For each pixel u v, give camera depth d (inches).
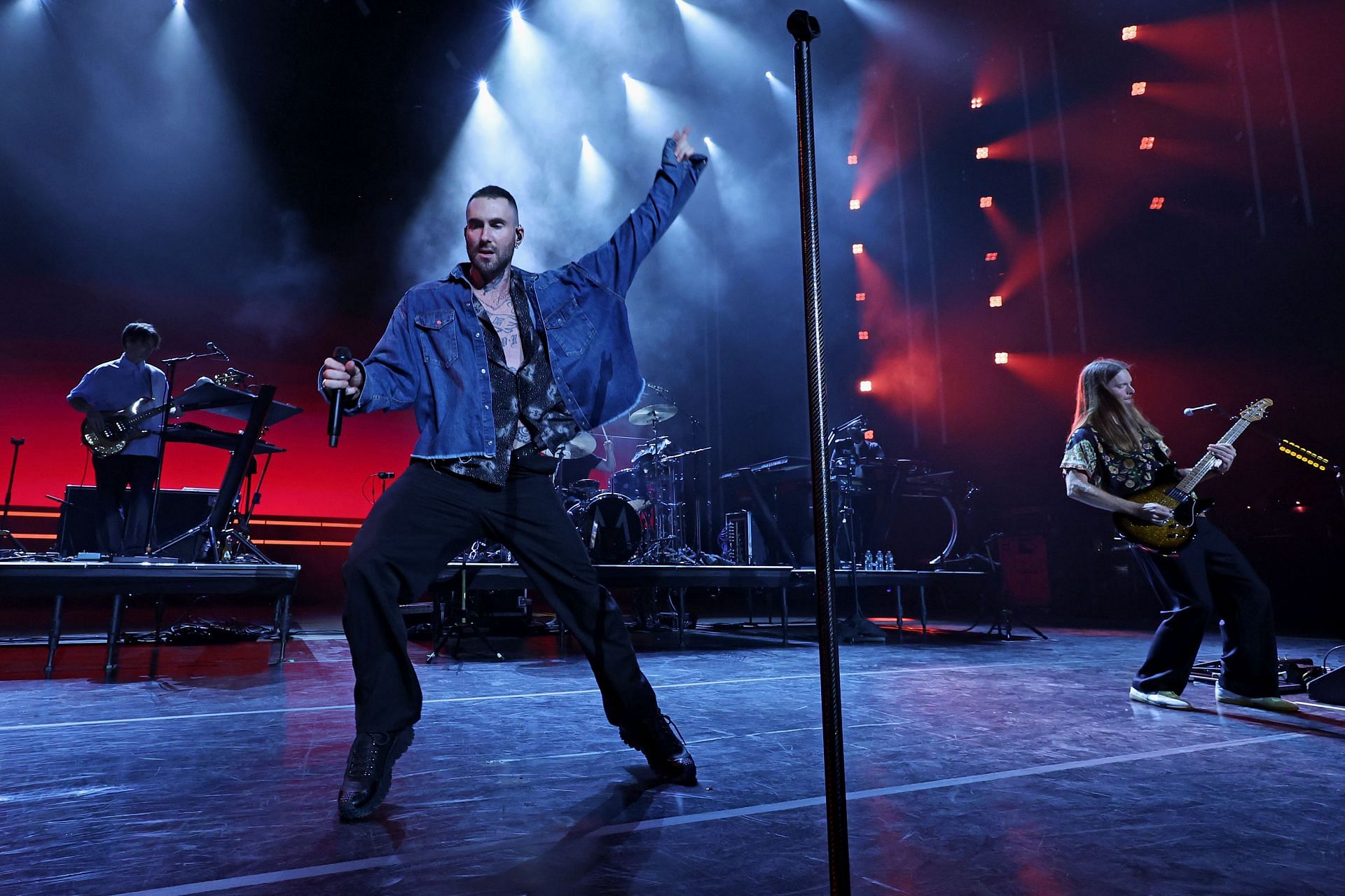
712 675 153.5
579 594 75.6
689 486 400.2
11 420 366.9
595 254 83.4
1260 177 362.6
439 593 191.2
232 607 385.7
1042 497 404.5
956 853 57.1
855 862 55.4
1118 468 117.6
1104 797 71.1
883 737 96.0
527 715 110.3
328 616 351.6
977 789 73.5
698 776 78.1
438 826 63.0
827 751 35.8
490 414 73.2
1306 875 53.2
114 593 146.7
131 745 91.1
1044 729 100.7
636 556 246.8
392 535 70.1
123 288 394.0
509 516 74.6
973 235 460.4
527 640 231.9
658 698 125.3
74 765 82.1
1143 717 109.0
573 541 76.5
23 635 236.7
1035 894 50.1
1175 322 387.9
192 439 194.1
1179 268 388.5
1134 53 398.3
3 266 371.2
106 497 191.8
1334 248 339.0
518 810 67.1
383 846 58.5
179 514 246.2
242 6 354.3
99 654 190.7
